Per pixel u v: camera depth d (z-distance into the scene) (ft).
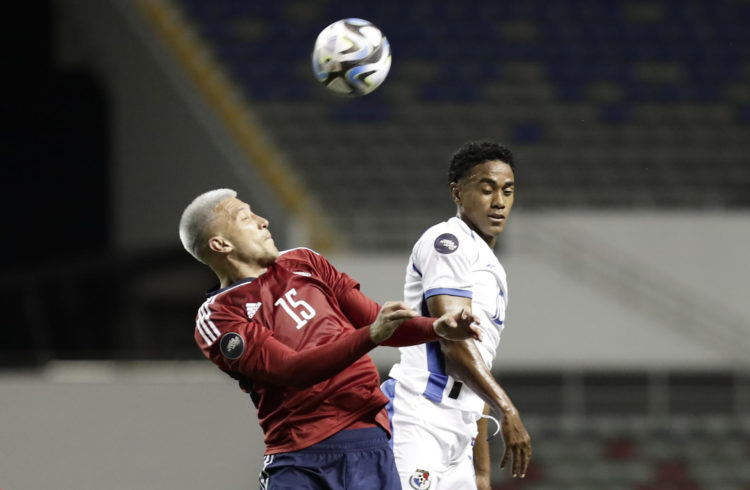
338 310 39.63
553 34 180.14
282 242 139.44
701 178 153.99
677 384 130.00
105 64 172.14
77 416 101.65
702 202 142.00
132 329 166.20
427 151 158.71
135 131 167.73
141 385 102.68
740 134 162.61
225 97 163.22
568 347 127.85
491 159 43.93
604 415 129.70
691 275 130.21
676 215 131.03
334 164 155.43
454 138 161.27
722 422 130.93
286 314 38.14
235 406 102.53
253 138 158.40
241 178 155.84
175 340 166.81
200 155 161.79
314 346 37.70
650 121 164.14
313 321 38.17
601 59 175.94
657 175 154.30
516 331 127.85
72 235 178.09
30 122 178.40
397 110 165.58
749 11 185.88
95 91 176.96
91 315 165.68
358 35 44.45
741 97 169.07
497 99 168.14
